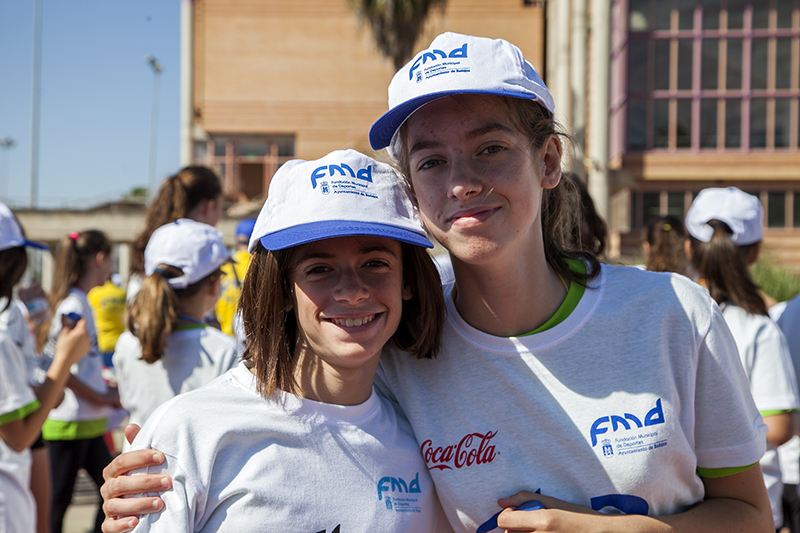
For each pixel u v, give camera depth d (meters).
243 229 4.49
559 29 14.37
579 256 1.59
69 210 18.59
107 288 5.56
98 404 3.94
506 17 21.12
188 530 1.33
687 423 1.46
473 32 21.17
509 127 1.33
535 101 1.37
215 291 2.74
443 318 1.54
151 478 1.34
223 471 1.38
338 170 1.42
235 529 1.35
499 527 1.42
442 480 1.52
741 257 2.41
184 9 21.72
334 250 1.42
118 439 6.14
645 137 16.92
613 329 1.46
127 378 2.71
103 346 5.47
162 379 2.59
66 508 3.87
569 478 1.44
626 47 16.84
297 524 1.37
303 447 1.43
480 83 1.30
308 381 1.49
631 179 16.62
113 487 1.36
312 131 22.08
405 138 1.47
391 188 1.46
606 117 15.43
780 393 2.28
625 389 1.43
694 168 16.66
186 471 1.35
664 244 3.10
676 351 1.45
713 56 16.73
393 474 1.50
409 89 1.35
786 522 2.89
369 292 1.42
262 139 22.31
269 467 1.39
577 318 1.47
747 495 1.52
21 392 2.54
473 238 1.33
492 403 1.49
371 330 1.42
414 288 1.53
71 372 3.83
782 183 16.61
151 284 2.56
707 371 1.46
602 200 15.44
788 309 2.86
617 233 15.11
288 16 22.03
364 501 1.44
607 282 1.52
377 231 1.37
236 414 1.42
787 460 2.87
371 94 22.08
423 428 1.54
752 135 16.70
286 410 1.44
